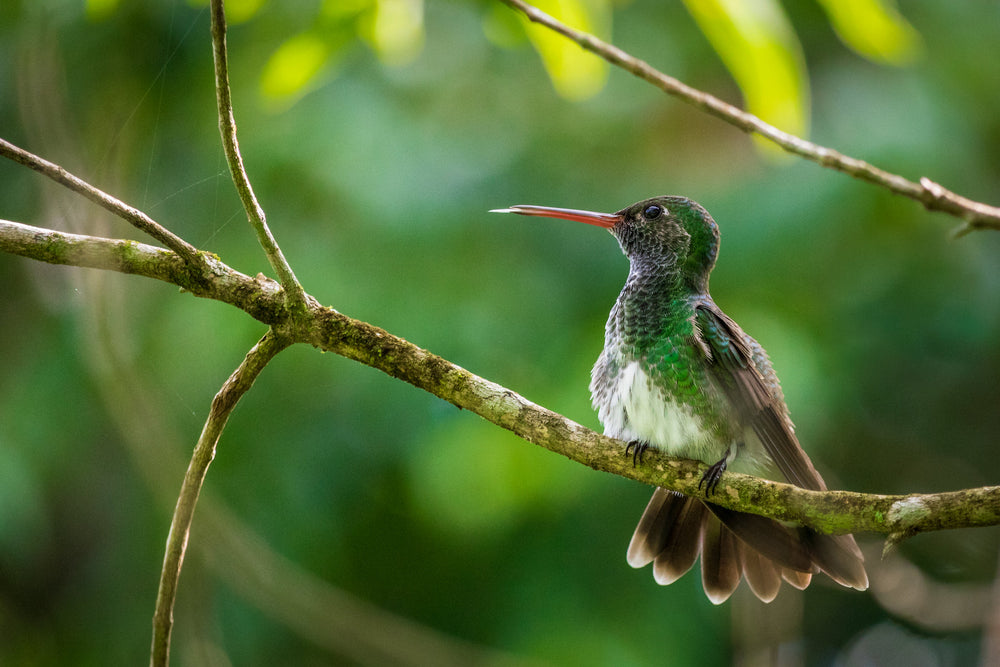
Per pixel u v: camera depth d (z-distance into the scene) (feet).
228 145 16.52
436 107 38.17
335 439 34.58
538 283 35.01
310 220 35.35
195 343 33.83
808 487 22.49
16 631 38.09
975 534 42.75
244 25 37.52
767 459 23.63
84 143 37.55
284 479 34.65
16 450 33.65
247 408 34.88
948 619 36.58
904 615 36.96
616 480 34.50
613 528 34.86
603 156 37.86
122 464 37.81
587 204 36.88
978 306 37.91
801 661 35.81
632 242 26.78
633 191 36.91
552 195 36.88
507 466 32.40
